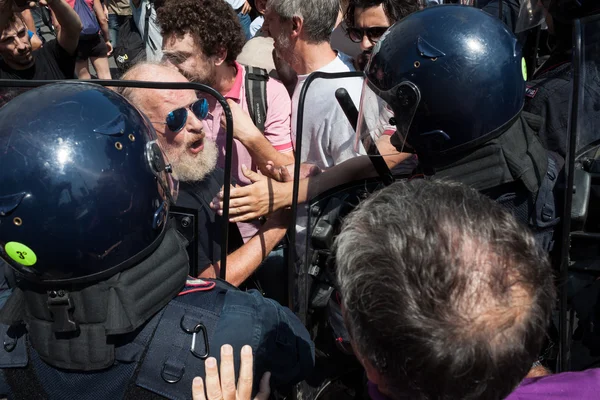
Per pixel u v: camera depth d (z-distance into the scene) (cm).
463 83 140
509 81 143
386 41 152
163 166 115
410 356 75
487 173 147
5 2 282
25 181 99
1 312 111
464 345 74
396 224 80
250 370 105
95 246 101
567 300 154
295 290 161
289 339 121
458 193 84
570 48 214
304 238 165
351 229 85
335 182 173
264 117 217
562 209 151
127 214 104
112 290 104
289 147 222
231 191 178
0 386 113
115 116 108
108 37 545
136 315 105
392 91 148
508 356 76
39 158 99
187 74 207
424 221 79
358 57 262
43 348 106
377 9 240
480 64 140
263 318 117
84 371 108
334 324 153
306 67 225
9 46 290
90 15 400
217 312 115
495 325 74
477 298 75
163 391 107
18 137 101
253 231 205
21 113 104
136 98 169
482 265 76
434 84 142
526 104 206
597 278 151
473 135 145
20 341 112
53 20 462
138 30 420
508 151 145
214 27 208
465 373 75
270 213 183
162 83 145
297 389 158
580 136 157
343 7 293
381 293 77
